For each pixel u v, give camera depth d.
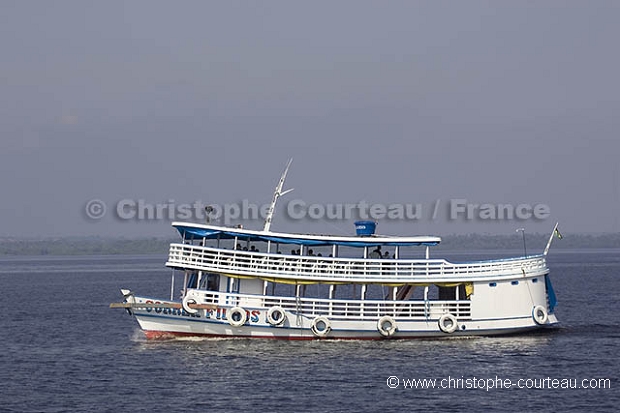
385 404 95.12
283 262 122.88
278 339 124.75
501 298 127.06
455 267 125.12
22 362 121.19
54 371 113.81
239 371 109.50
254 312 123.06
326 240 123.31
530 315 128.25
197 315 123.56
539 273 128.75
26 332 156.12
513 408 94.06
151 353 120.38
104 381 106.88
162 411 92.81
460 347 122.62
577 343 128.50
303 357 116.25
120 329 158.62
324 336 124.75
